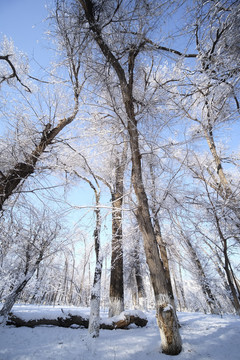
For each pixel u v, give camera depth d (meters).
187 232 7.84
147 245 5.23
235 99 5.21
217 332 6.10
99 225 7.10
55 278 10.70
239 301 5.99
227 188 7.08
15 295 7.06
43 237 7.84
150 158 7.96
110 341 5.46
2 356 4.45
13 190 6.64
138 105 7.53
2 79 6.61
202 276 11.73
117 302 8.44
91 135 7.92
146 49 6.21
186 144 6.44
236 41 4.14
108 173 9.75
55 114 7.27
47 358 4.40
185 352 4.36
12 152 6.48
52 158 7.72
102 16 6.10
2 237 7.02
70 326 6.95
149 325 7.88
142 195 5.88
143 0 4.80
